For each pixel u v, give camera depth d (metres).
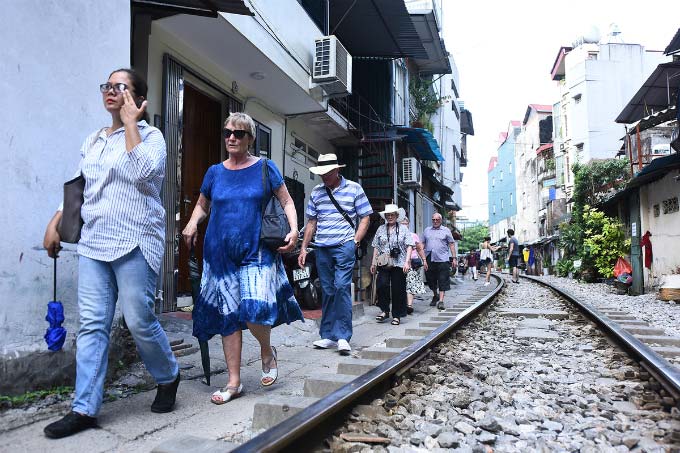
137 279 3.03
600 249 19.05
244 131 3.76
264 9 7.67
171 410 3.34
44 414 3.08
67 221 3.01
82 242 3.02
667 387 3.53
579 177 26.67
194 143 7.99
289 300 3.96
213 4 5.46
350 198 5.66
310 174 12.09
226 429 3.01
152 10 5.82
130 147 2.95
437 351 5.20
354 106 14.97
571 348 5.80
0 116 3.18
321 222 5.66
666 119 15.47
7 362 3.15
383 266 7.85
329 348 5.70
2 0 3.22
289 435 2.25
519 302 11.96
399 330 7.21
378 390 3.53
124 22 4.18
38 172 3.41
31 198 3.35
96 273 3.00
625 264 16.47
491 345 5.96
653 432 2.85
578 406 3.43
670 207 13.97
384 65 15.25
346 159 13.90
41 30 3.46
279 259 3.95
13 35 3.27
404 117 18.06
